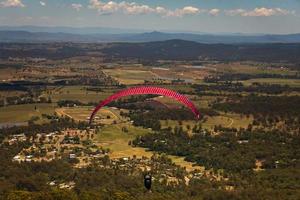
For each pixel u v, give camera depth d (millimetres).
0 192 168125
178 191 172500
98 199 153125
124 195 157125
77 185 180125
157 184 178875
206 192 170875
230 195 165125
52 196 148000
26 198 145125
